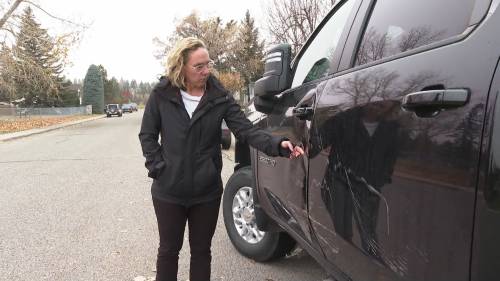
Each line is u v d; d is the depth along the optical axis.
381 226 1.78
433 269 1.49
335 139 2.18
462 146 1.37
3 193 6.88
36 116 48.25
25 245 4.39
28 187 7.36
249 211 3.96
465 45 1.46
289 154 2.50
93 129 27.00
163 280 2.83
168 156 2.63
